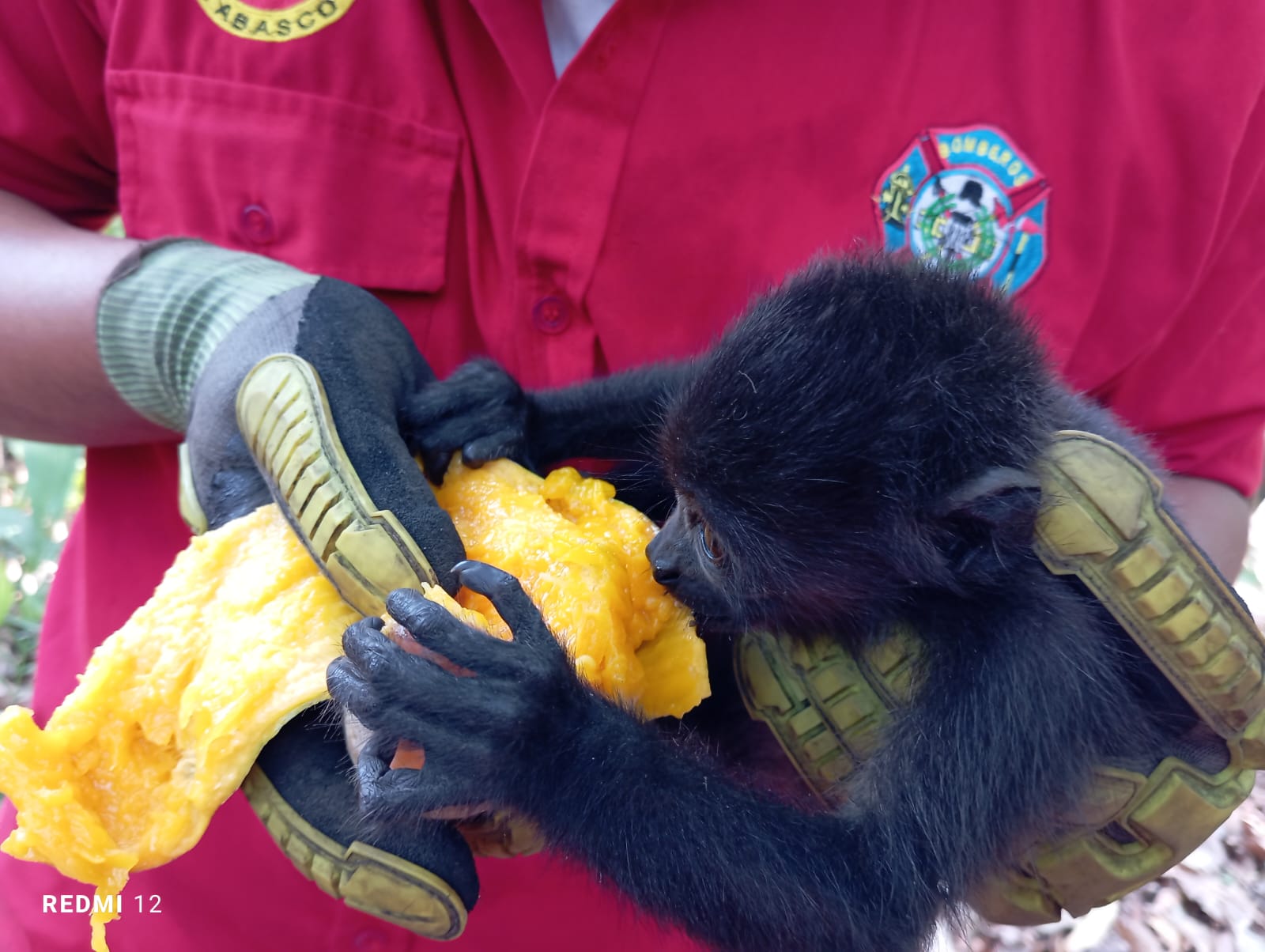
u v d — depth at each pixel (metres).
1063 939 0.82
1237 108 0.42
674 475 0.40
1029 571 0.38
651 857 0.34
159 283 0.39
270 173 0.42
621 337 0.44
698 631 0.42
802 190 0.42
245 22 0.42
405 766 0.33
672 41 0.40
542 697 0.33
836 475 0.38
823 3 0.40
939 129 0.42
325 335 0.35
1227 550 0.46
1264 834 0.91
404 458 0.34
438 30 0.42
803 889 0.35
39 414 0.43
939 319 0.38
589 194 0.41
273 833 0.33
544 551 0.35
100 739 0.33
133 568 0.47
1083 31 0.41
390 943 0.45
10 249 0.42
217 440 0.36
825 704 0.40
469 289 0.45
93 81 0.45
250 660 0.32
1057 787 0.37
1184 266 0.44
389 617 0.32
